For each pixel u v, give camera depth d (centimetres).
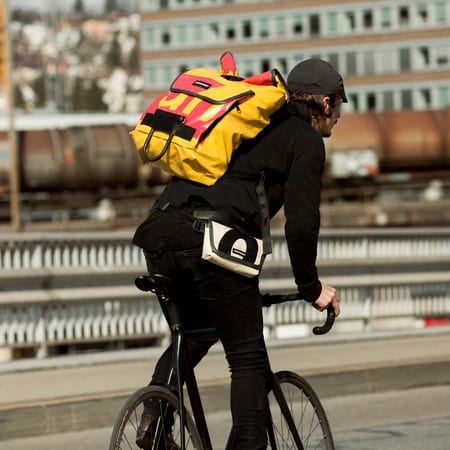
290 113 847
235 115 814
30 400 1541
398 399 1778
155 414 827
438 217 10681
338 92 884
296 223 827
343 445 1377
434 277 2595
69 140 10725
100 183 10806
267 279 2359
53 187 10712
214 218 810
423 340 2292
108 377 1806
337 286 2406
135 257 2255
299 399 939
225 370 1844
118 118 12038
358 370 1825
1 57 7456
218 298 821
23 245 2070
